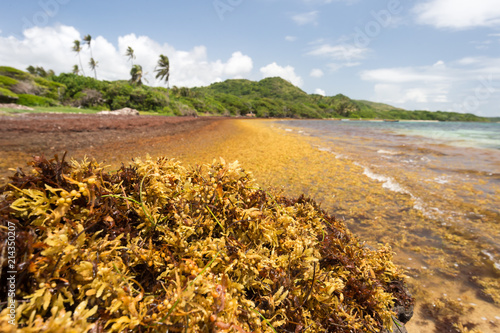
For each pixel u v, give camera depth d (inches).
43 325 23.1
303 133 908.6
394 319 61.7
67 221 32.1
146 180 46.0
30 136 389.7
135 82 2800.2
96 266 29.3
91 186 37.2
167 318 27.8
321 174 276.5
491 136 954.7
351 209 184.9
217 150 409.1
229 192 51.2
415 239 142.6
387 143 613.3
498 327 85.6
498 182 251.3
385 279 67.2
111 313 26.9
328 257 55.2
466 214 174.4
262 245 47.3
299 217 66.1
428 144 603.5
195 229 42.8
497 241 138.4
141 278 35.2
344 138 740.0
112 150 346.9
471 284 106.3
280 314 38.1
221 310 28.6
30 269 26.2
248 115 4025.6
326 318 42.4
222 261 37.6
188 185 47.8
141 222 41.6
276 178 257.8
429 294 100.9
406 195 213.2
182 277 32.5
